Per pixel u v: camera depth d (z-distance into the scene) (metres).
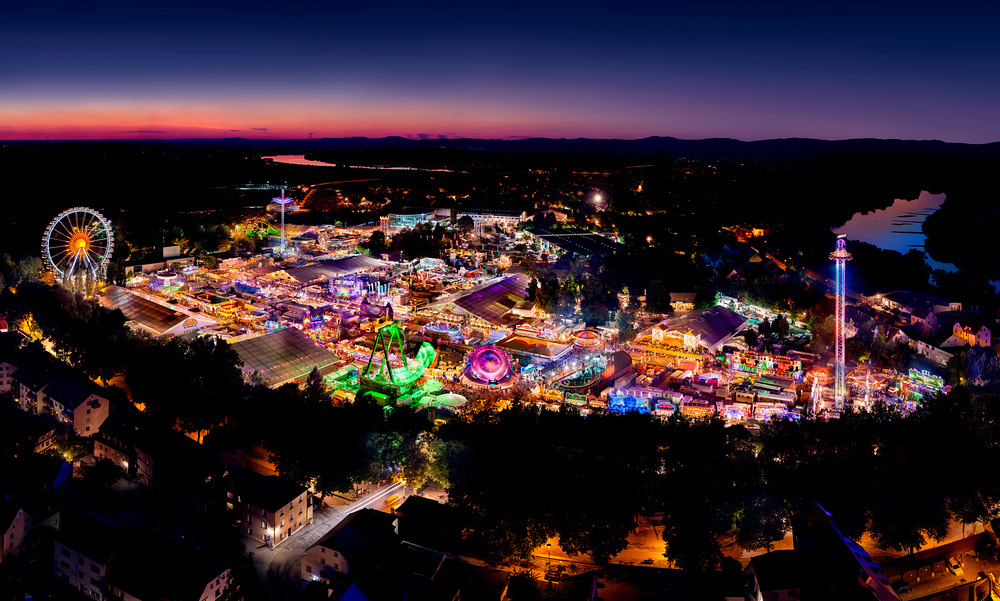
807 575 140.00
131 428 196.12
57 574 147.00
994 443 186.88
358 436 181.62
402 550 149.38
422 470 179.88
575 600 137.62
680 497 162.00
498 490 162.75
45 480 167.50
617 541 155.88
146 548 143.50
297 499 165.00
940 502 163.62
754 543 159.38
